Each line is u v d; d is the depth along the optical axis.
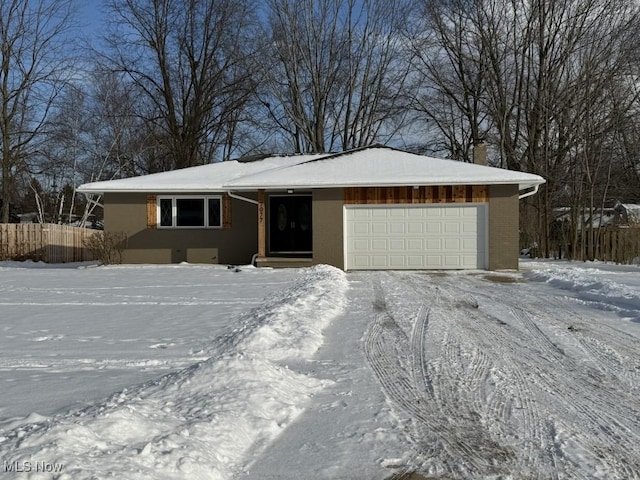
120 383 5.62
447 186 18.05
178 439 3.93
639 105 29.52
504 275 16.30
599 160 26.97
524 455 4.09
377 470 3.86
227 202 21.31
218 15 38.34
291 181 18.38
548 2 32.00
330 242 18.42
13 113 33.06
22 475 3.10
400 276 16.19
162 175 22.73
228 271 18.14
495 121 35.22
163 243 21.27
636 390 5.60
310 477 3.75
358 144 39.38
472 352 7.09
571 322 8.98
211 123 39.94
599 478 3.72
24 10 32.66
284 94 38.28
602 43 29.70
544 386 5.71
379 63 38.44
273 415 4.80
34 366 6.36
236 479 3.71
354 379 5.97
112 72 38.22
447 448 4.21
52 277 16.64
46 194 40.09
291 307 9.52
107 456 3.52
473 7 35.12
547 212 28.28
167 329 8.45
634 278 14.38
